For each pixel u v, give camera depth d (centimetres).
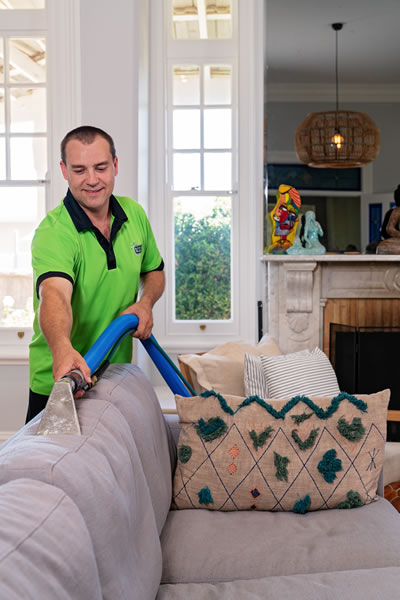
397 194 411
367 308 402
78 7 381
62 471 113
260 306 428
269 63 420
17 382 402
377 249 405
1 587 77
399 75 420
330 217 421
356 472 213
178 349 433
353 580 166
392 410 355
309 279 394
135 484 151
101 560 114
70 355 163
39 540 91
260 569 177
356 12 420
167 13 428
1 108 402
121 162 373
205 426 216
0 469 111
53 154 394
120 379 199
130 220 238
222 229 435
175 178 434
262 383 291
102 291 227
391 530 195
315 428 214
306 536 192
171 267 434
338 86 420
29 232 405
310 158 420
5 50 398
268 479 211
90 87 373
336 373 372
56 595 87
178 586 170
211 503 213
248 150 430
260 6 423
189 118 431
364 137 420
